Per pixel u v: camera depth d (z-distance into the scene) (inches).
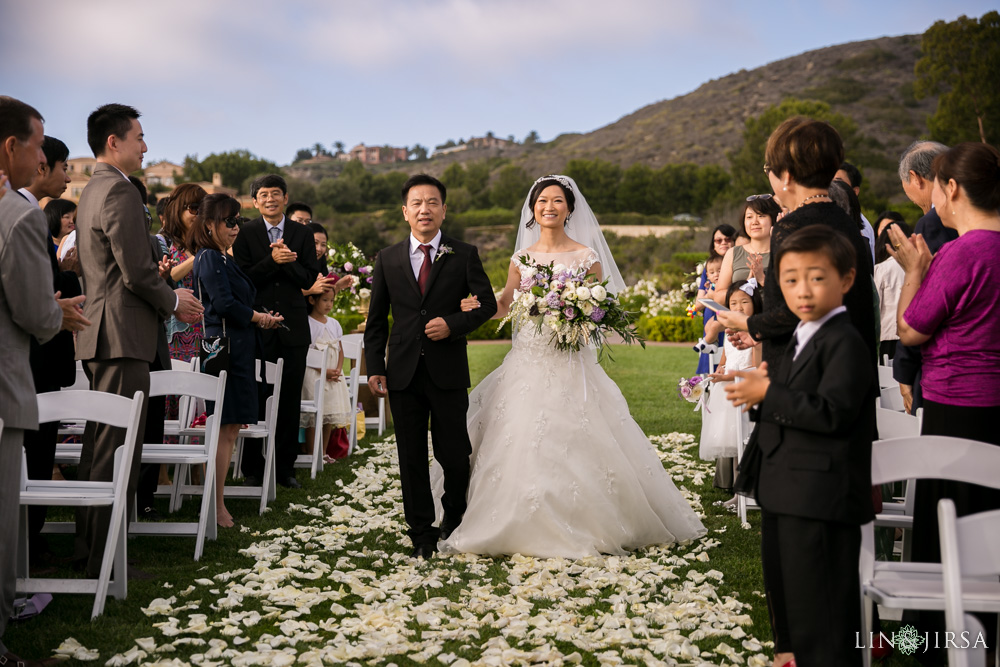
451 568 157.4
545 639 123.0
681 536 178.5
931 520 114.7
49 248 157.9
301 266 239.6
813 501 91.9
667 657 115.2
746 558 165.0
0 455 109.1
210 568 157.2
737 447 191.6
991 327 110.4
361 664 114.5
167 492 207.6
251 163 3838.6
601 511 166.1
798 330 99.0
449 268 176.4
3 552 110.2
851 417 90.6
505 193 3080.7
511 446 169.9
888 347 212.1
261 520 195.5
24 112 113.7
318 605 138.8
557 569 154.7
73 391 132.3
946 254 113.2
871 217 1459.2
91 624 127.3
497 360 557.3
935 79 1935.3
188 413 215.0
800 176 110.3
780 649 108.3
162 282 152.6
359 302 356.8
